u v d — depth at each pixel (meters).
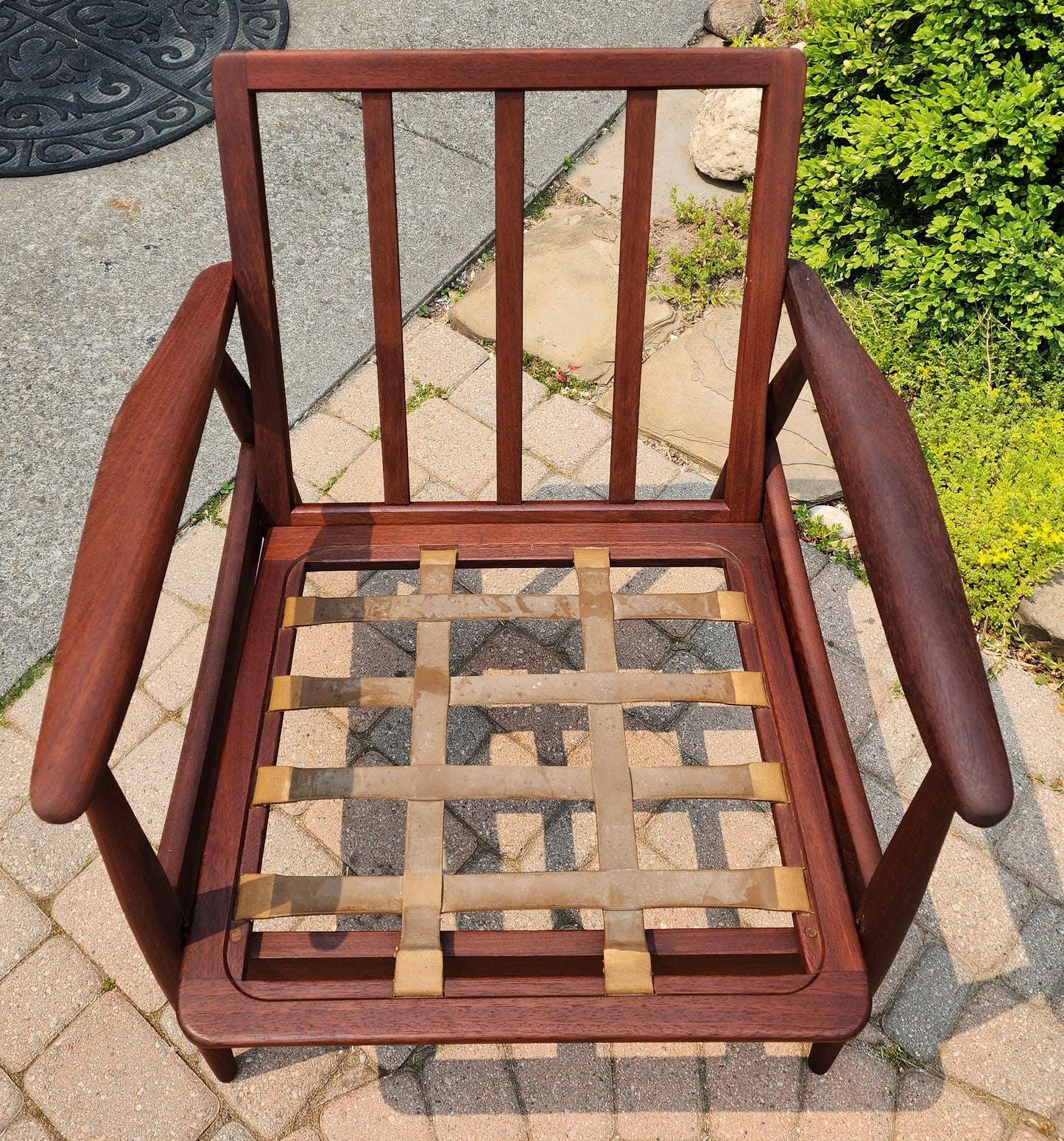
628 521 1.44
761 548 1.40
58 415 2.16
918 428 2.10
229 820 1.13
